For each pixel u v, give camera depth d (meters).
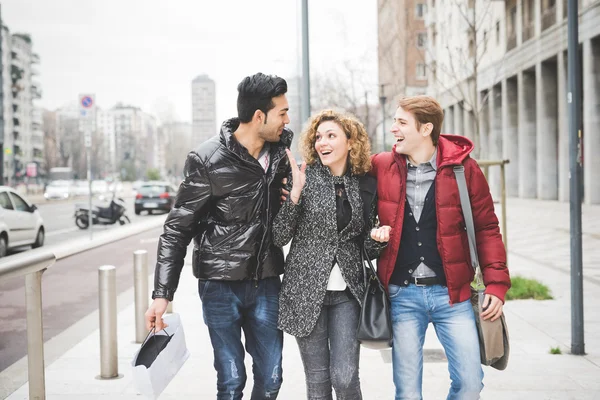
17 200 15.24
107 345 5.14
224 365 3.18
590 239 15.37
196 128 166.62
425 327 3.20
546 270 10.64
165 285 3.08
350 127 3.13
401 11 29.55
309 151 3.22
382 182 3.18
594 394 4.49
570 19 5.16
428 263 3.11
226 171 3.09
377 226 3.33
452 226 3.07
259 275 3.14
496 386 4.68
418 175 3.16
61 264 12.96
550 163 31.50
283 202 3.11
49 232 21.92
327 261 3.07
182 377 5.12
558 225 19.45
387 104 31.12
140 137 160.38
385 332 3.00
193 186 3.10
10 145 98.50
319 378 3.18
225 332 3.17
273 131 3.13
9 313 7.97
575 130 5.25
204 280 3.18
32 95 112.44
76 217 23.42
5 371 5.55
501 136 35.53
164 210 33.16
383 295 3.09
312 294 3.06
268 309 3.19
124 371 5.32
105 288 5.13
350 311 3.14
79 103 17.69
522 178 33.75
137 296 6.32
